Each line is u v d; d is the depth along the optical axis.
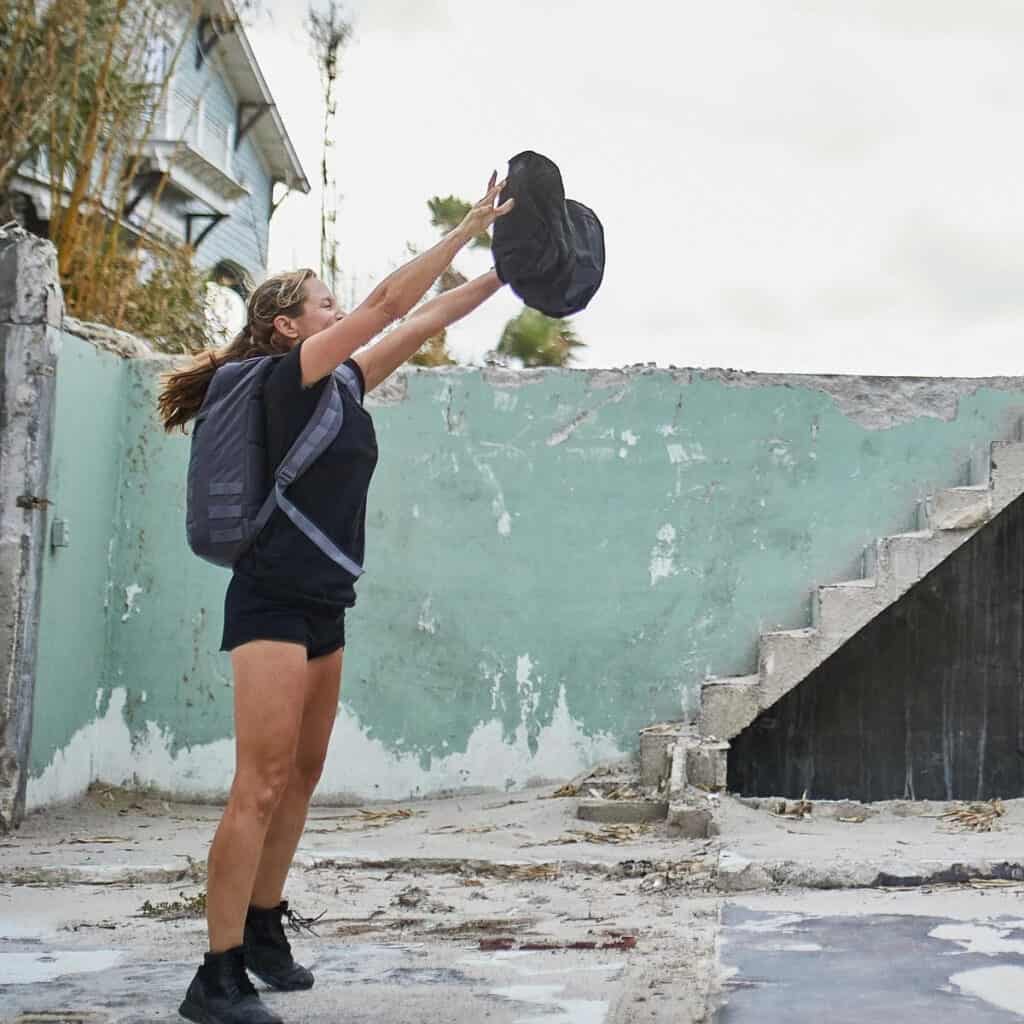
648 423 9.02
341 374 3.68
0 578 7.70
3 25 9.12
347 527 3.60
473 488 9.05
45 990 3.88
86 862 6.39
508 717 8.94
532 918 5.07
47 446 7.93
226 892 3.42
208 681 9.07
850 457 8.94
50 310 7.92
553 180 3.64
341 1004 3.66
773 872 5.66
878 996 3.62
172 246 11.32
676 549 8.95
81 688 8.71
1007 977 3.82
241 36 18.36
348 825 8.01
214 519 3.49
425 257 3.47
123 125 9.94
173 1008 3.65
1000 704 9.02
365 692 8.99
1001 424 8.88
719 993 3.67
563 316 3.80
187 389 3.84
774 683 8.26
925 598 9.09
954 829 7.19
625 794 8.18
